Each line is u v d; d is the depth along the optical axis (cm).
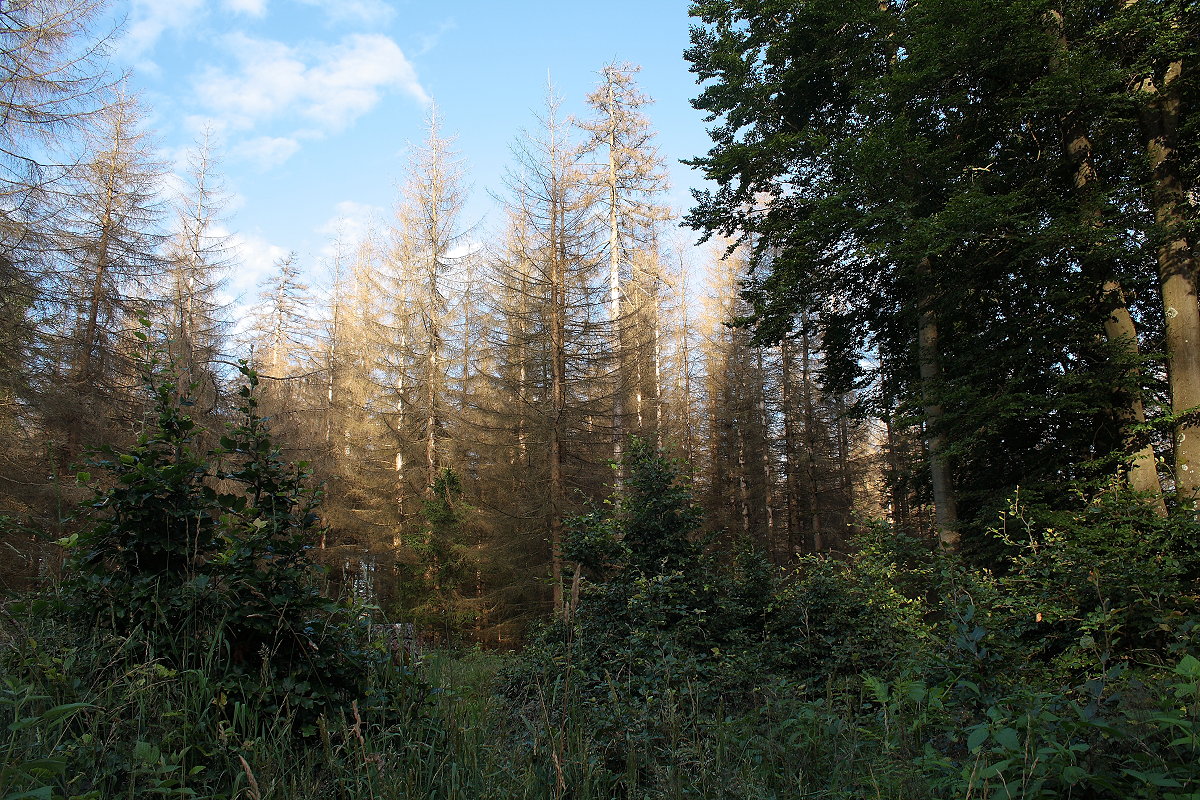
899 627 659
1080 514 963
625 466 1409
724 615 717
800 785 309
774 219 1485
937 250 1130
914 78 1240
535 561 1878
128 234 1781
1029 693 294
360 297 3088
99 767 231
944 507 1229
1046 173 1284
